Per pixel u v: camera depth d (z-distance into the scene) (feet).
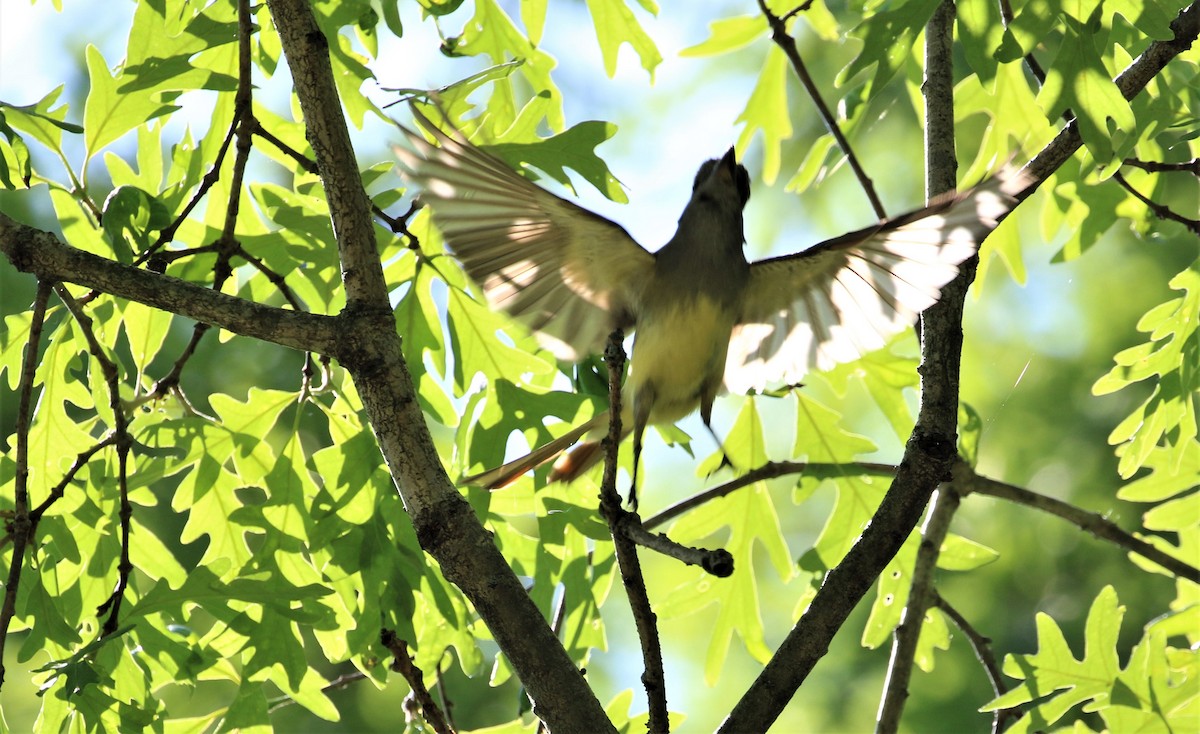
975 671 54.70
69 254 22.31
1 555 27.66
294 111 32.24
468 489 29.89
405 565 28.63
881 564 22.24
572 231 27.04
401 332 31.01
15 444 28.91
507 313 28.63
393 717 54.44
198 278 30.19
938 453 22.70
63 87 28.04
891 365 37.06
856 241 26.03
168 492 54.08
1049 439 57.16
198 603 25.34
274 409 29.66
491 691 54.80
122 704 25.52
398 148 24.45
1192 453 37.14
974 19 29.17
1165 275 56.85
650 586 57.62
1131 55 29.84
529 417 30.96
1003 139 41.01
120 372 30.19
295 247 30.12
